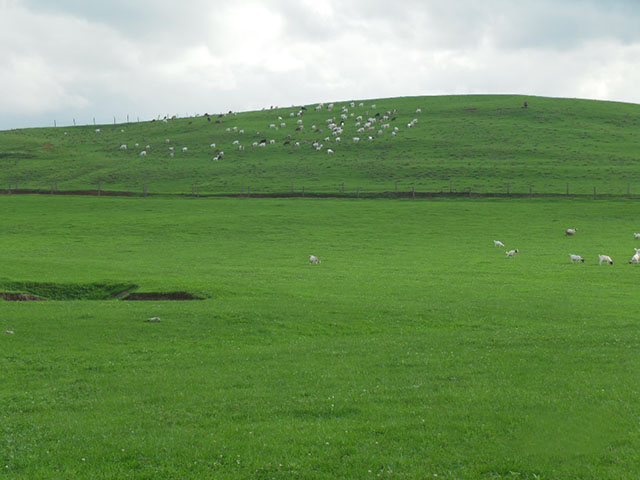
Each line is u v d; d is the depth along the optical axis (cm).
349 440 1276
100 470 1180
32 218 7525
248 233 6562
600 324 2581
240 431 1355
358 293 3484
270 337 2491
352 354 2125
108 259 5053
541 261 4778
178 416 1479
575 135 12788
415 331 2583
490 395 1546
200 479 1132
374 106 16962
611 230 6419
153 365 2036
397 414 1432
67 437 1348
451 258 5038
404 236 6303
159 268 4478
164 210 8106
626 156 10850
